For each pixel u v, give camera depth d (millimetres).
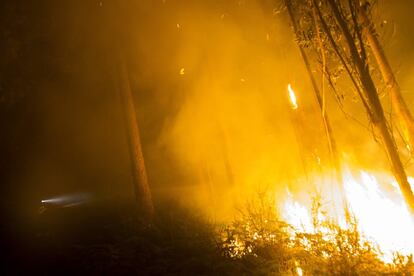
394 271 4902
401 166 5180
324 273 5133
